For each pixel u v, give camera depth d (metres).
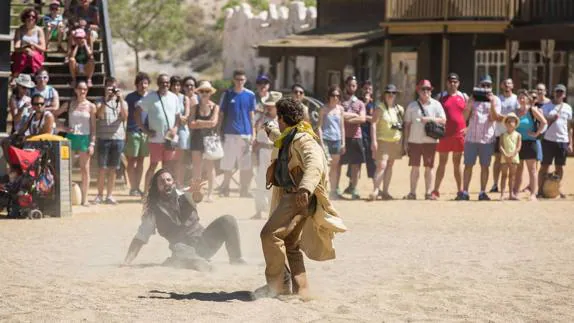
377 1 56.41
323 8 58.91
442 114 25.14
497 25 44.75
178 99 24.47
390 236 18.38
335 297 12.12
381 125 25.14
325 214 11.75
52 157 21.31
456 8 45.22
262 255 15.87
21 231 18.88
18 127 23.19
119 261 15.12
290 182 11.84
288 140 11.83
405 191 27.83
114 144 23.78
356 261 15.21
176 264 14.28
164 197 14.34
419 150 25.23
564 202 25.02
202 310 11.18
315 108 37.16
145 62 94.19
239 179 27.91
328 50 50.97
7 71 25.09
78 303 11.56
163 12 88.00
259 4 95.69
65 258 15.44
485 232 19.09
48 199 21.38
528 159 25.41
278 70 62.09
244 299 11.89
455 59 46.75
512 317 11.11
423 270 14.29
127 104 25.03
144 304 11.52
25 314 10.89
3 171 24.84
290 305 11.55
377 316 11.02
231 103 25.02
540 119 25.23
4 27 25.05
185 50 95.12
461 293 12.48
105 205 23.59
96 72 31.66
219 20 96.12
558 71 44.50
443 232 19.05
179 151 24.36
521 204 24.42
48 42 30.81
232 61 74.00
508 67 44.88
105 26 31.23
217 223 14.42
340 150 25.03
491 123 25.11
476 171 33.19
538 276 13.83
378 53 51.78
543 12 45.34
